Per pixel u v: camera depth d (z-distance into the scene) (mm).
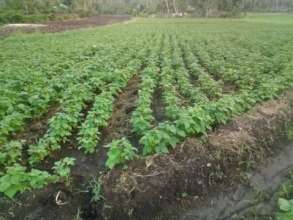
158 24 39656
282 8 82375
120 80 8320
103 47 14664
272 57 11977
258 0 79062
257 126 6047
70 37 20344
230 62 10828
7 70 9031
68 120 5531
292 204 3232
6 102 6176
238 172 5039
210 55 12906
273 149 5797
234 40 18719
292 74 8766
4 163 4641
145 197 4195
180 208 4293
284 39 17938
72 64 10516
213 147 5145
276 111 6715
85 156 5172
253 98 7117
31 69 9453
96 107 6066
